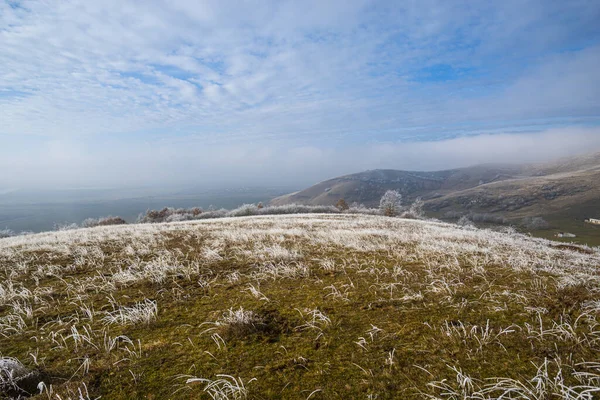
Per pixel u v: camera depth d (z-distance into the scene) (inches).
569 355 131.2
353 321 167.2
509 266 281.1
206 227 636.1
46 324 173.8
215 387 116.2
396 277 245.8
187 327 165.3
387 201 2265.0
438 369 124.3
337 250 357.7
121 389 116.0
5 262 321.4
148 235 487.2
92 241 435.2
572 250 467.2
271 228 595.8
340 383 117.6
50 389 114.3
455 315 171.9
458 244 399.5
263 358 134.8
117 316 176.2
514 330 152.4
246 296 209.5
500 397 104.8
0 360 124.3
